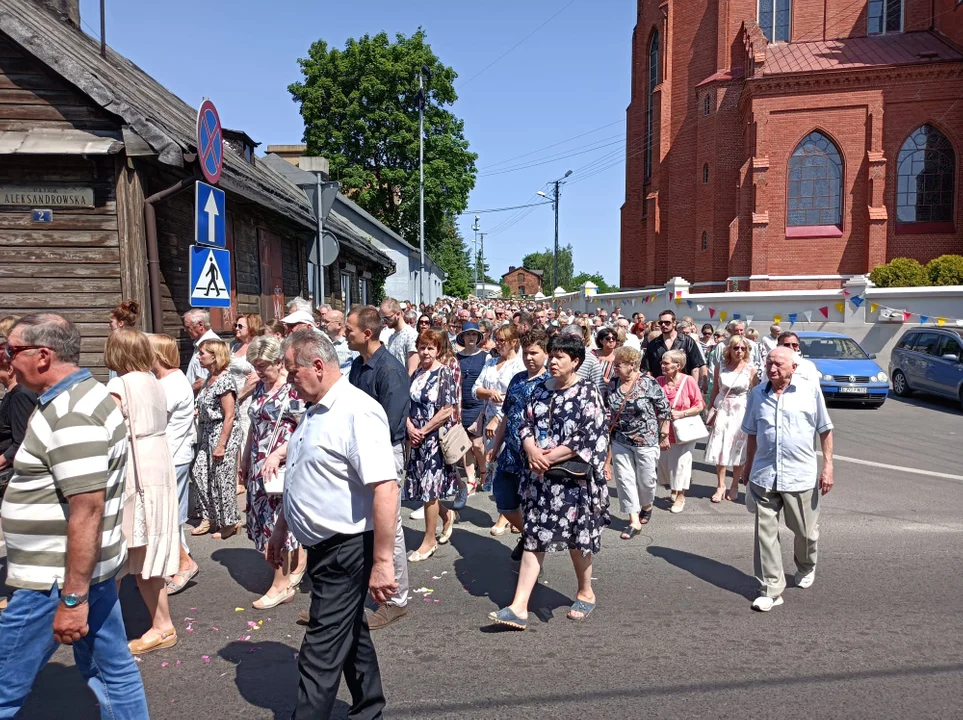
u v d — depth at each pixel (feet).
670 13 112.16
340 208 101.14
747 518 23.41
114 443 9.36
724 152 102.01
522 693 12.00
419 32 132.26
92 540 8.86
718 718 11.23
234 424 20.57
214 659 13.26
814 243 93.09
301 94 128.47
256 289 40.37
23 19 26.89
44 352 8.97
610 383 21.83
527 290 428.15
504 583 17.48
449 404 18.67
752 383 25.08
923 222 91.09
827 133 91.61
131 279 26.43
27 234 26.30
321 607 10.07
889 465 31.19
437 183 132.05
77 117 26.05
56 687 12.28
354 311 16.62
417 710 11.43
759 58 92.63
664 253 116.88
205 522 21.35
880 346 65.62
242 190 29.96
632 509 21.25
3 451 15.80
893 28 103.50
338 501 10.10
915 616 15.37
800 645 13.92
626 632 14.57
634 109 127.85
